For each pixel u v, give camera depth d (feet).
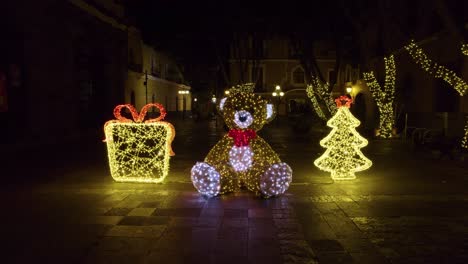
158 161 28.37
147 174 28.53
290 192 24.58
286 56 141.28
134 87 105.29
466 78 48.83
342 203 22.06
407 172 31.45
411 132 55.36
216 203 22.04
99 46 75.56
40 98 54.60
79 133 64.95
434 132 43.75
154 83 128.98
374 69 76.69
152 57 129.70
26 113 51.16
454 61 51.67
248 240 16.52
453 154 37.88
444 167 33.73
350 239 16.63
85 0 67.15
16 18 48.88
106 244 16.12
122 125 28.02
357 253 15.23
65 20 61.82
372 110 81.66
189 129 81.15
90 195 24.02
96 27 73.61
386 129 59.26
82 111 70.79
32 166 35.24
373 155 41.11
